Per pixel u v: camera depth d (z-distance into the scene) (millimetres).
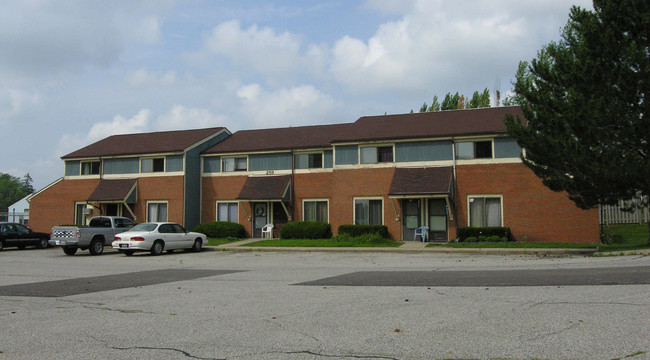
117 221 26438
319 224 29359
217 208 33625
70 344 6660
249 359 5789
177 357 5941
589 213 24953
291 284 12094
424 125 29828
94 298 10547
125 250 24156
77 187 35688
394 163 28562
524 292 9555
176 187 32875
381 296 9750
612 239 24891
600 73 18234
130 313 8766
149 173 33656
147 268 17562
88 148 37125
